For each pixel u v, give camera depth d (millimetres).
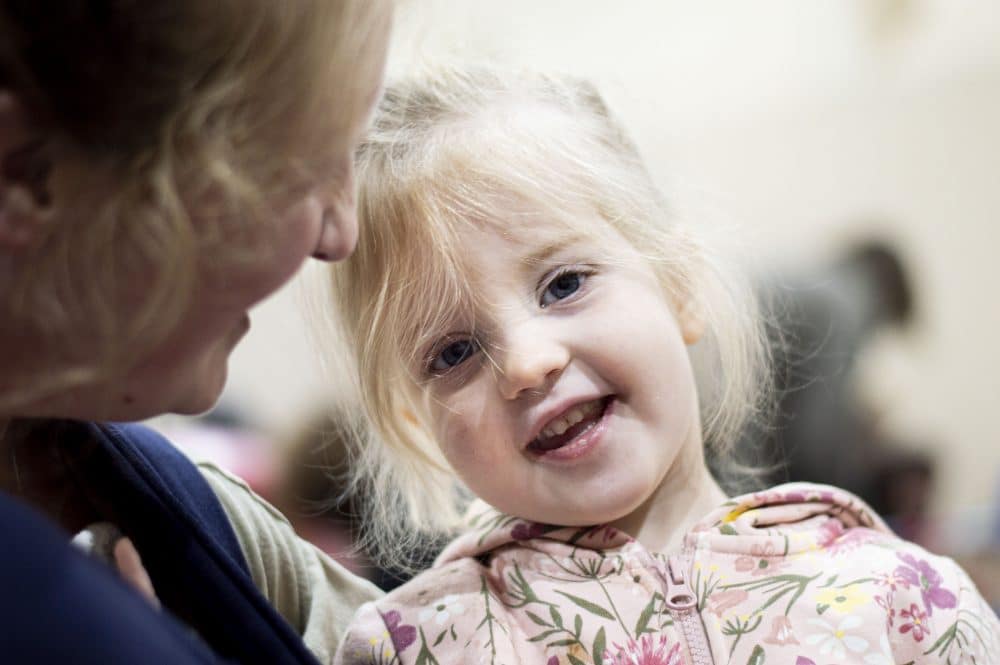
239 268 529
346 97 541
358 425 971
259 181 518
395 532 1007
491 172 808
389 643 797
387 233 823
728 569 795
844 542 822
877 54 3225
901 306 2219
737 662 751
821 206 3365
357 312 854
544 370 753
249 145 513
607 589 797
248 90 504
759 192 3430
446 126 858
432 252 799
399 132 853
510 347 768
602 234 813
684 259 884
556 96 910
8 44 456
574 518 793
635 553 808
